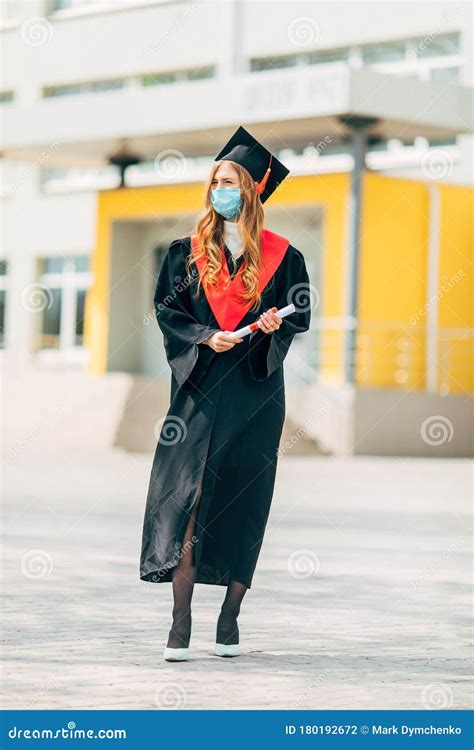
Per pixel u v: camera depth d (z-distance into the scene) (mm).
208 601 12477
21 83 55844
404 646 10055
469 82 43500
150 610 11617
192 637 10305
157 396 41844
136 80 52625
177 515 9383
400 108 38219
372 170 41031
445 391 42188
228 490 9531
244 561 9477
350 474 32094
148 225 48812
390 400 40125
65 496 24266
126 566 14719
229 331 9602
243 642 10109
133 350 49125
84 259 55188
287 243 9852
